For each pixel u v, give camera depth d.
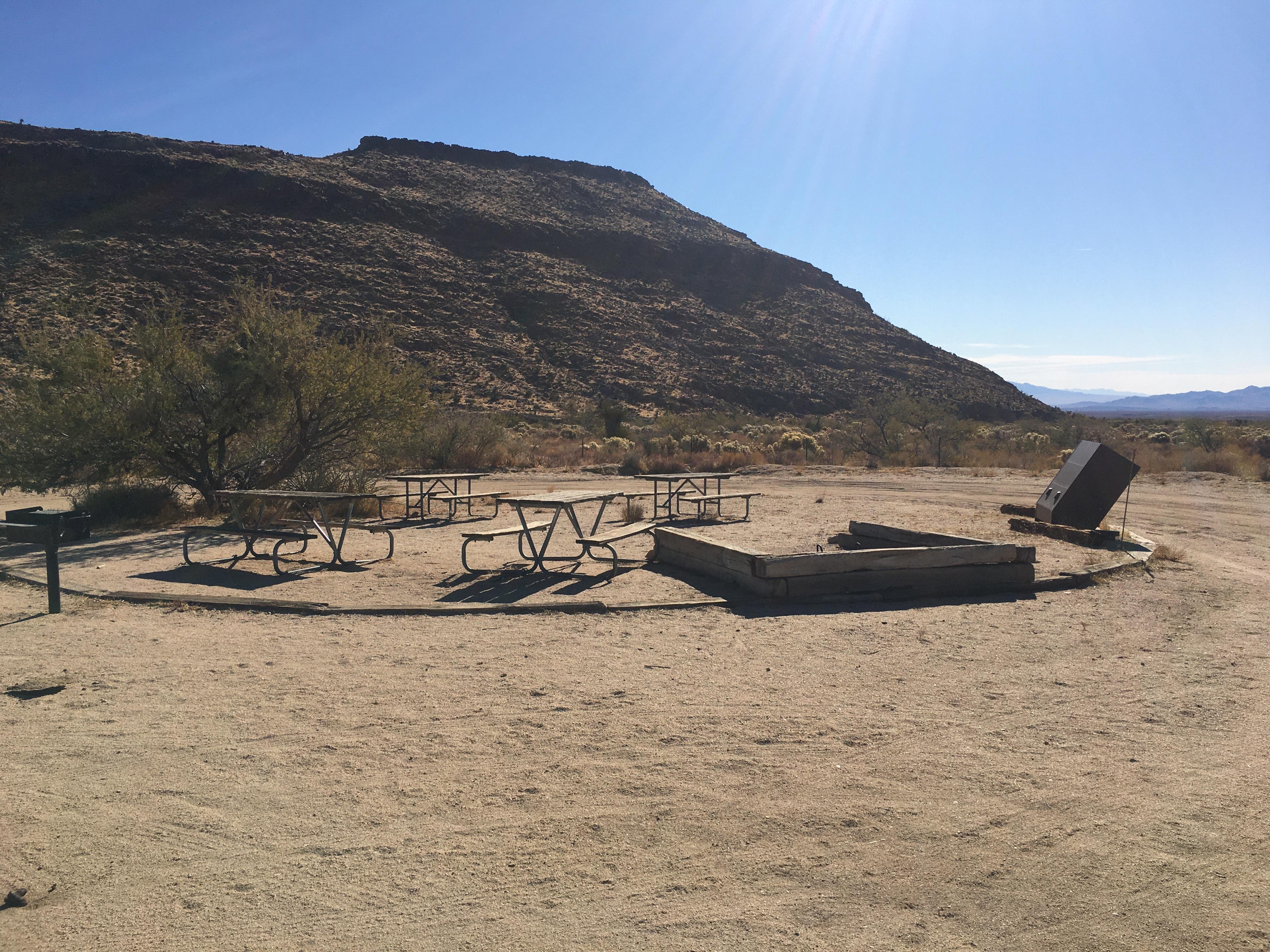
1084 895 3.09
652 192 128.12
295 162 88.81
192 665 5.88
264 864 3.29
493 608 7.43
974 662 6.04
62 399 12.71
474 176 105.31
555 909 2.98
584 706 5.08
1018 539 11.52
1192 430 32.06
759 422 56.28
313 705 5.07
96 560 10.05
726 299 93.12
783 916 2.94
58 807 3.75
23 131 77.94
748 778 4.07
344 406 14.60
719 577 8.60
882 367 83.62
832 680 5.61
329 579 8.90
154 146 80.94
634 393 61.22
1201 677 5.75
